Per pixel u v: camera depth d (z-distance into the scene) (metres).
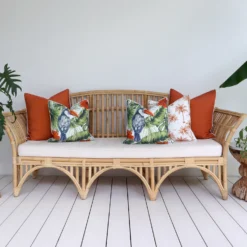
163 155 2.29
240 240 1.71
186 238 1.73
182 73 2.92
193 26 2.88
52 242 1.69
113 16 2.89
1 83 2.44
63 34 2.92
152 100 2.75
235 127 2.23
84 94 2.89
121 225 1.90
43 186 2.67
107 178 2.92
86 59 2.94
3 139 3.03
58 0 2.89
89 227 1.87
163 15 2.88
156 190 2.32
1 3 2.90
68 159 2.32
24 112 2.72
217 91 2.93
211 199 2.33
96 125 2.90
